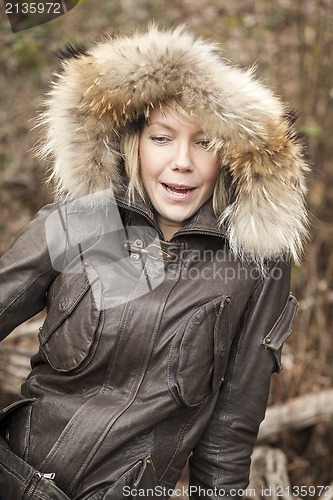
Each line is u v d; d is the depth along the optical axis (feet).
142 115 5.86
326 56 15.67
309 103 15.35
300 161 6.02
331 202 14.38
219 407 6.27
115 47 5.82
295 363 12.51
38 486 5.49
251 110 5.59
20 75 17.88
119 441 5.51
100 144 5.92
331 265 13.42
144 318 5.65
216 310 5.80
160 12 20.16
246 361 6.17
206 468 6.40
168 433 5.78
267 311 6.15
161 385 5.64
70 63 6.01
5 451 5.84
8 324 6.00
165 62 5.50
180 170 5.76
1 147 17.29
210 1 21.93
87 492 5.50
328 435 11.63
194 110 5.52
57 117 5.93
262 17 20.04
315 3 16.15
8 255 5.98
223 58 6.00
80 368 5.73
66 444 5.55
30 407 5.96
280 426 11.55
